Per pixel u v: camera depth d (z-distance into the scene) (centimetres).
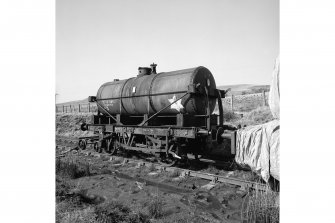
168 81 1013
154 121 1074
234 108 2339
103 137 1299
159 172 930
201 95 964
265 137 637
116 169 1012
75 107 3872
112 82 1347
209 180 811
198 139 1026
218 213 584
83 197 676
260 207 532
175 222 535
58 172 900
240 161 704
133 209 595
